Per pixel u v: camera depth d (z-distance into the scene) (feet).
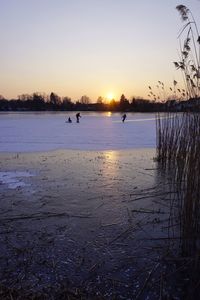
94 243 17.39
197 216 14.94
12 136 67.00
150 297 13.23
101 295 13.30
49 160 39.37
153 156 42.32
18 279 14.28
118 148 50.29
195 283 13.32
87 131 78.54
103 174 31.86
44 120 136.05
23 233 18.61
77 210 21.98
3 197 24.68
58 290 13.53
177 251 16.26
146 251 16.49
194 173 15.20
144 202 23.41
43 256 16.11
